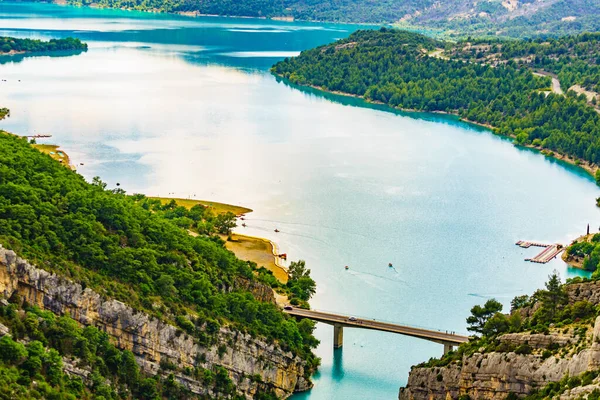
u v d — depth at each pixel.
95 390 186.50
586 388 148.38
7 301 186.00
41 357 177.88
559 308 197.12
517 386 173.50
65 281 198.50
